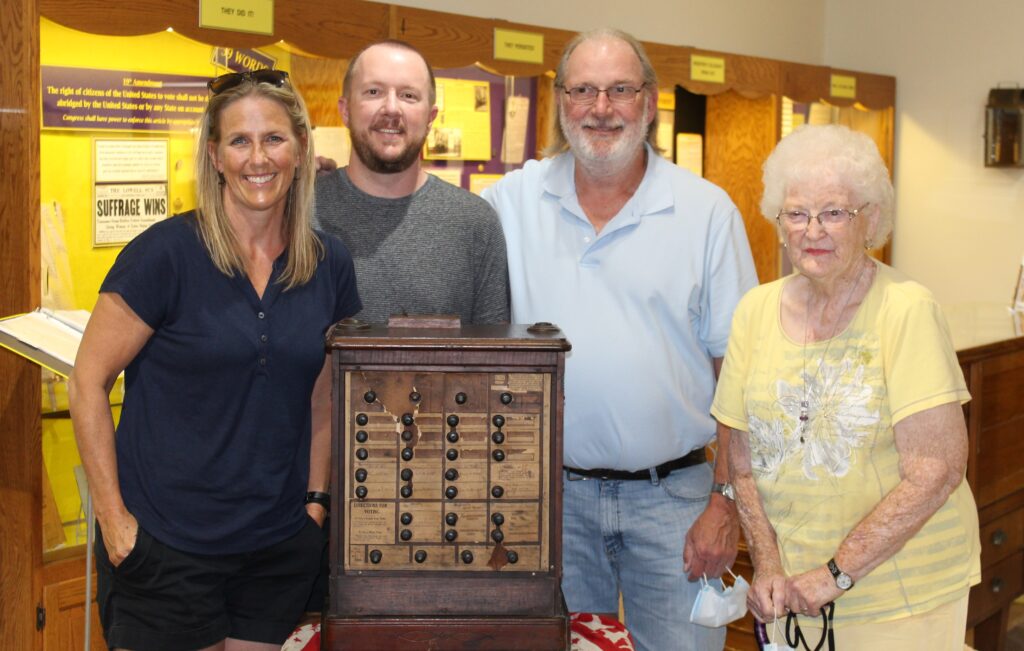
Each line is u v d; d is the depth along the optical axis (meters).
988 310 3.98
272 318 1.89
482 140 3.27
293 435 1.95
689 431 2.32
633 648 1.96
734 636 3.03
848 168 1.75
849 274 1.83
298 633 1.99
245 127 1.81
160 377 1.86
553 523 1.72
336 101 2.91
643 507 2.32
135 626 1.88
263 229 1.90
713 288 2.31
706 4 4.70
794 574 1.88
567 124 2.28
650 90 2.36
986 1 4.84
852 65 5.32
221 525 1.89
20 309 2.33
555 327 1.82
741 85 4.04
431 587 1.72
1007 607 3.44
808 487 1.85
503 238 2.40
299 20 2.67
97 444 1.82
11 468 2.44
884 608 1.80
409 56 2.27
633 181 2.35
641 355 2.27
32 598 2.45
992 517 3.25
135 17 2.35
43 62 2.33
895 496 1.74
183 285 1.83
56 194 2.38
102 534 1.85
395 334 1.74
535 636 1.71
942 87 5.02
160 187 2.56
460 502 1.72
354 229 2.29
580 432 2.31
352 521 1.72
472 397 1.71
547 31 3.34
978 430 3.11
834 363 1.82
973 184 4.96
